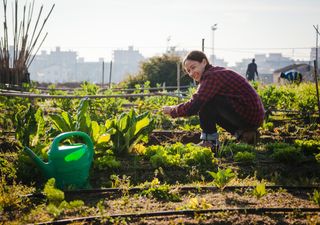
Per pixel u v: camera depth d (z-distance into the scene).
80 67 168.38
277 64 152.00
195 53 6.64
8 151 6.94
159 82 25.75
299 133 8.93
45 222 4.12
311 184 5.32
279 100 11.84
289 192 5.05
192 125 9.41
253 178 5.66
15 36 17.22
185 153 6.41
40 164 5.18
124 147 6.50
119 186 5.33
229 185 5.19
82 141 6.11
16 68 17.16
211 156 6.26
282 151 6.25
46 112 11.36
